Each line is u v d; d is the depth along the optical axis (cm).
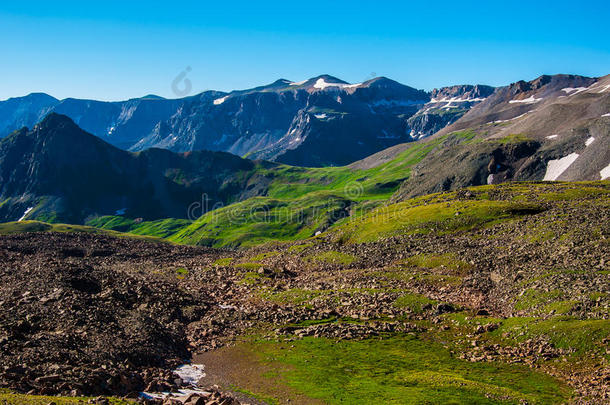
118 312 7281
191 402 4162
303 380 5450
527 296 7662
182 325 7762
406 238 13062
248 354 6431
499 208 13550
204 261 15738
